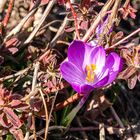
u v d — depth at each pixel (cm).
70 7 52
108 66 48
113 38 52
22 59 58
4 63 59
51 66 52
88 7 54
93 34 52
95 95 59
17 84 55
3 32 56
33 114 50
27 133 50
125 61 51
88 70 48
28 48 56
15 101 48
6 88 54
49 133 58
